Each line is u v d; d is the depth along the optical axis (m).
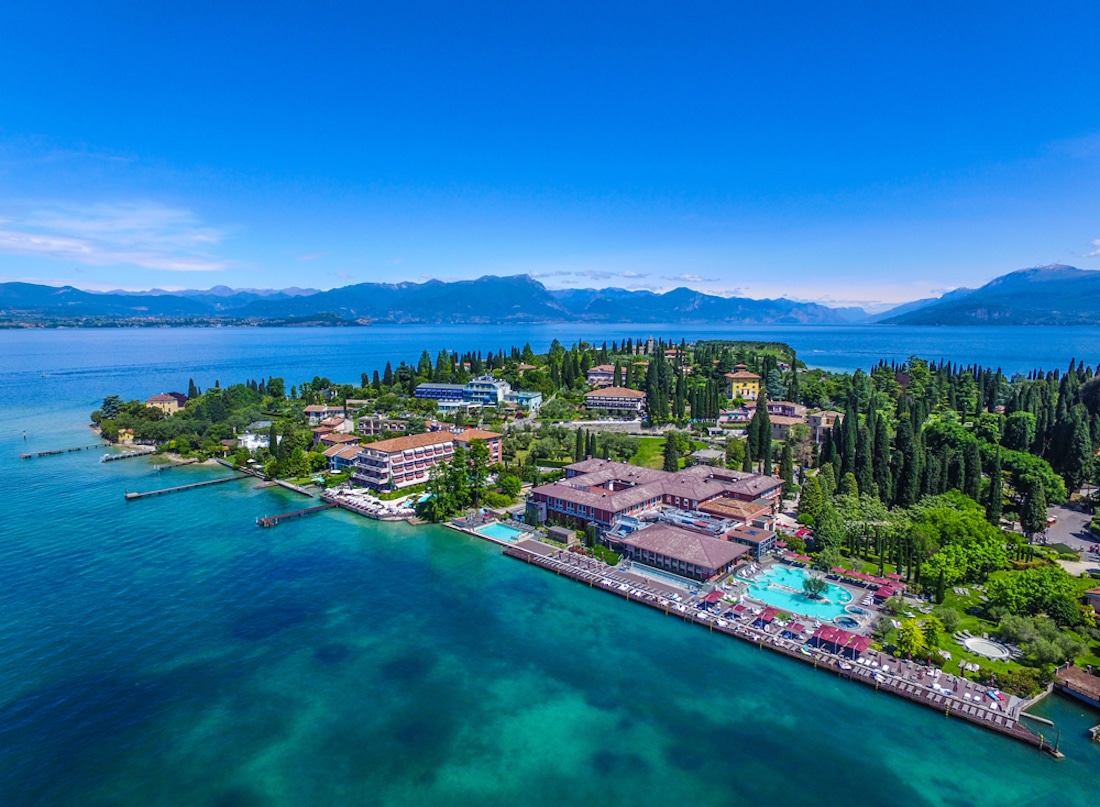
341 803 64.19
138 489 175.00
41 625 98.00
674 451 169.62
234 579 115.88
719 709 78.94
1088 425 180.00
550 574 119.12
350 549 131.50
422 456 176.88
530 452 192.00
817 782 66.88
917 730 74.75
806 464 181.62
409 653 91.44
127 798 64.56
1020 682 79.50
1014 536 119.81
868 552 121.38
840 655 88.31
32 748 71.38
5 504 159.75
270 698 80.75
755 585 110.12
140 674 85.56
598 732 74.81
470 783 66.94
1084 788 65.75
